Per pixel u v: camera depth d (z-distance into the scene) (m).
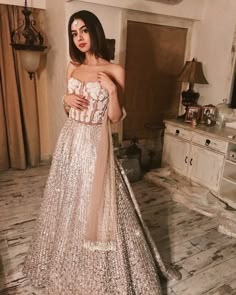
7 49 2.94
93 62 1.38
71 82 1.40
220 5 2.99
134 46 3.05
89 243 1.31
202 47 3.27
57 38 2.81
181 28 3.28
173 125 3.14
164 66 3.34
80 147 1.38
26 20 2.79
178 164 3.15
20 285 1.65
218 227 2.34
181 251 2.05
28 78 3.13
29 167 3.44
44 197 1.56
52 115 3.31
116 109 1.32
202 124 3.05
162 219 2.46
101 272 1.37
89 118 1.36
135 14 2.91
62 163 1.44
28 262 1.68
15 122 3.19
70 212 1.41
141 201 2.75
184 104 3.28
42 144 3.57
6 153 3.28
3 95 3.07
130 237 1.45
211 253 2.05
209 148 2.76
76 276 1.41
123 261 1.39
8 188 2.88
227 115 2.98
